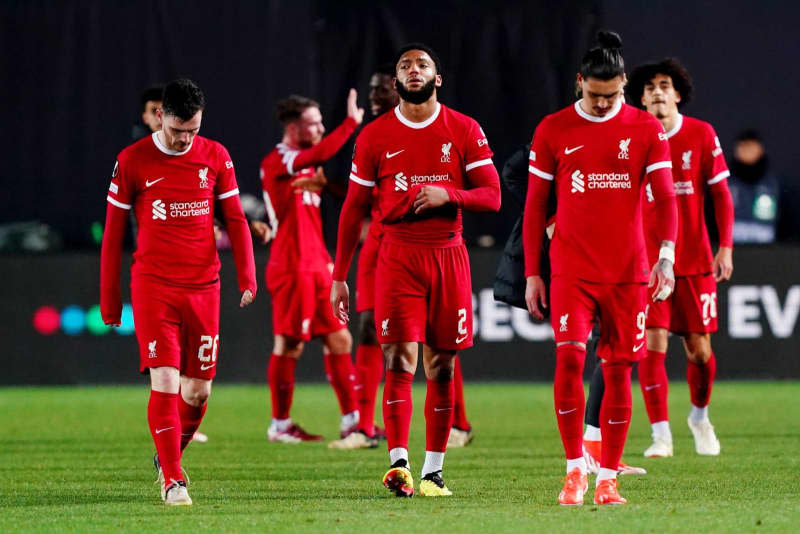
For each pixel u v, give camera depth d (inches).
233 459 1071.0
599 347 781.9
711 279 1075.9
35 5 1715.1
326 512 741.3
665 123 1065.5
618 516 706.8
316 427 1353.3
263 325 1715.1
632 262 768.3
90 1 1711.4
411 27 1692.9
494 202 812.0
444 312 818.2
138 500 823.1
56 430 1305.4
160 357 789.9
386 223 820.0
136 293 796.6
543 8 1685.5
